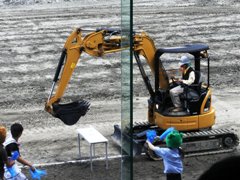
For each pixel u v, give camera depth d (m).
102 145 13.56
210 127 12.68
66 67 12.16
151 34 30.12
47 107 12.27
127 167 6.42
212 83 20.53
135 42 12.11
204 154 12.34
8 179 9.23
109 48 12.24
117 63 23.86
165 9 39.38
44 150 13.28
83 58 24.73
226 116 16.42
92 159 12.41
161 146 11.84
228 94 19.05
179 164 9.05
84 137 11.63
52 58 24.94
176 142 8.91
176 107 12.33
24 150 13.30
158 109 12.56
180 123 12.21
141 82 20.55
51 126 15.45
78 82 20.73
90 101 18.20
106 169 11.73
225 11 38.09
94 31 12.36
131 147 6.32
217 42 28.23
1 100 18.34
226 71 22.36
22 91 19.50
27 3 44.12
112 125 15.52
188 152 12.27
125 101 6.34
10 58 24.97
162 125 12.34
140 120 15.91
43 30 31.73
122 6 6.34
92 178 11.18
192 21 34.25
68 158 12.62
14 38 29.56
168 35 29.86
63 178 11.22
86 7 41.16
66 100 18.34
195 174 11.24
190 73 12.27
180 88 12.27
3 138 8.81
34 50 26.56
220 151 12.43
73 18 35.84
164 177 11.14
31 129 15.18
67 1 44.88
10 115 16.66
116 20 34.69
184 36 29.66
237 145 12.59
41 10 40.12
